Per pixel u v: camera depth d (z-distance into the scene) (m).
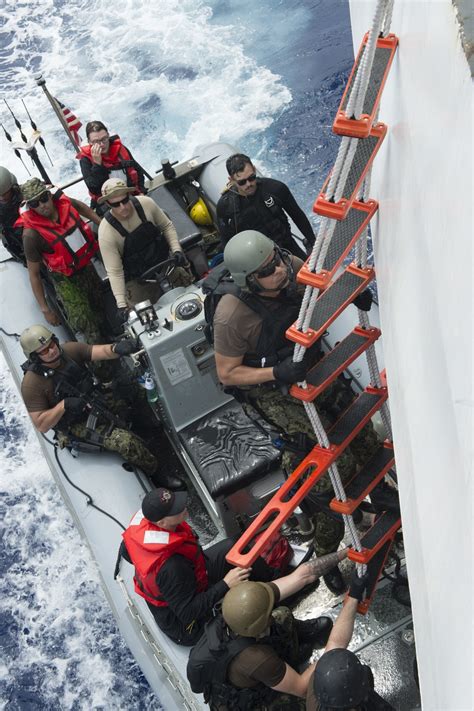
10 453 5.79
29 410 4.06
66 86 8.94
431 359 1.10
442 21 0.96
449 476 1.00
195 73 8.58
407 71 1.29
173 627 3.19
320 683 2.51
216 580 3.34
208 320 2.70
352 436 2.58
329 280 1.81
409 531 1.48
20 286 5.24
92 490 4.09
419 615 1.38
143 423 4.53
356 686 2.49
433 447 1.12
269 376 2.54
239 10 9.33
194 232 4.66
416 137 1.19
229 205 3.90
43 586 4.96
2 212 4.92
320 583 3.47
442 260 0.99
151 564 3.03
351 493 2.72
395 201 1.46
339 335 4.10
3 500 5.46
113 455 4.23
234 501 3.66
